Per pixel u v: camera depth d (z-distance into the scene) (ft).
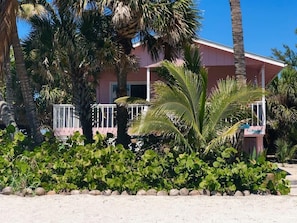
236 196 27.94
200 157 32.01
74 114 49.44
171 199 26.58
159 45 45.34
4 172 30.14
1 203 25.26
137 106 50.93
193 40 44.21
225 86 32.55
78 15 40.24
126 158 31.65
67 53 41.83
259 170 29.43
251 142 58.18
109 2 38.22
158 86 31.73
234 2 34.99
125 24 39.65
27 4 46.47
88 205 24.62
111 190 28.76
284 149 68.69
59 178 29.50
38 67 53.31
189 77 31.83
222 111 32.17
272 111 75.15
